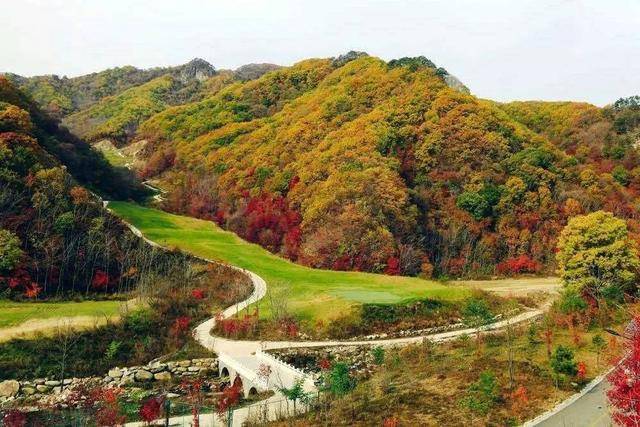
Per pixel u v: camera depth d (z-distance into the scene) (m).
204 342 60.00
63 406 46.09
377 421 34.06
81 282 71.88
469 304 63.97
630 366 24.64
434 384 40.19
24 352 52.09
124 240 84.19
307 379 43.59
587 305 52.94
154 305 67.25
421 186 108.88
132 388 50.72
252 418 38.56
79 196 84.31
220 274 83.38
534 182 109.00
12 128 88.94
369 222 95.12
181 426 38.88
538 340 48.22
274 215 111.56
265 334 62.50
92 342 56.00
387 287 77.75
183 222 120.19
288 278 84.00
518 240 101.31
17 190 76.44
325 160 113.94
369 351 57.97
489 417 33.09
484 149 115.12
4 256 65.50
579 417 32.09
